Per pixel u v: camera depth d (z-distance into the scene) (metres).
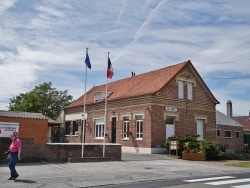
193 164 19.91
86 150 20.22
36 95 44.56
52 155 19.12
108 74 22.56
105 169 16.16
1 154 17.59
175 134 27.67
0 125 18.27
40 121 23.30
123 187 11.21
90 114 34.94
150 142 26.02
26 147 18.47
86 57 21.28
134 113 28.28
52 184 11.66
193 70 29.97
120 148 21.30
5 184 11.55
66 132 39.59
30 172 14.63
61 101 46.72
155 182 12.50
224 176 14.51
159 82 28.59
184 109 28.75
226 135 39.31
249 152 38.28
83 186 11.39
